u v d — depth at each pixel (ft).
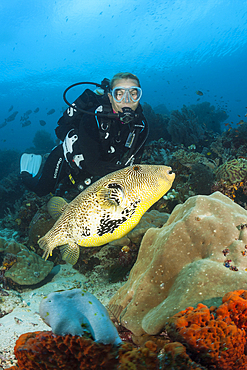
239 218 6.30
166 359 3.40
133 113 9.95
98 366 3.18
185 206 7.21
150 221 13.43
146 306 6.15
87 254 14.24
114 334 3.51
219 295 4.91
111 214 5.86
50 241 6.30
